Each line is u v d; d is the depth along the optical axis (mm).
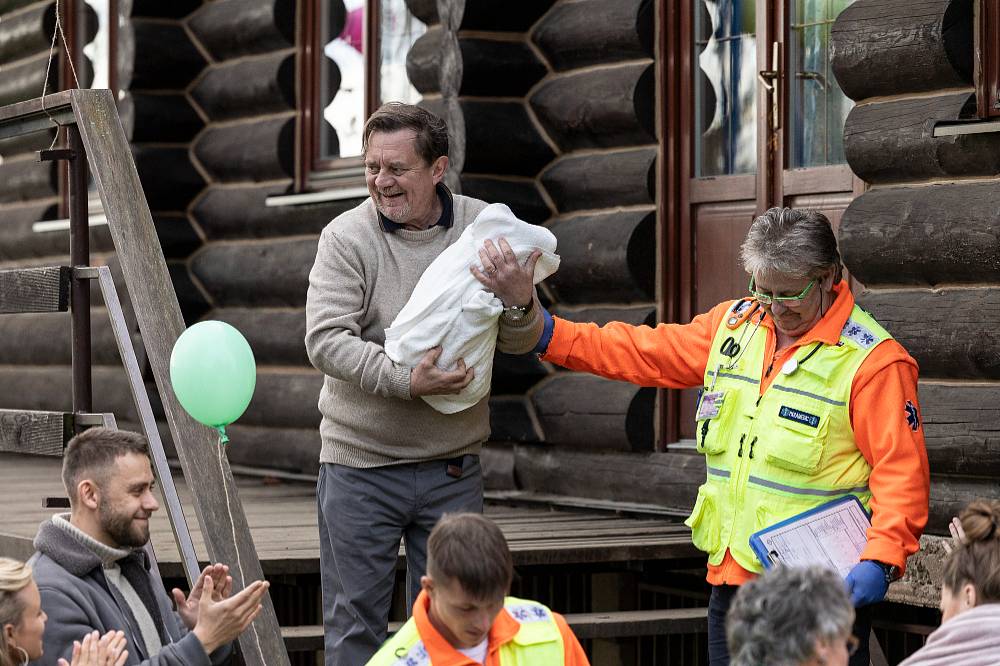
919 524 6074
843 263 8906
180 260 14336
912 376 6230
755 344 6496
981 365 8180
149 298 7305
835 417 6188
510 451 11305
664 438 10414
